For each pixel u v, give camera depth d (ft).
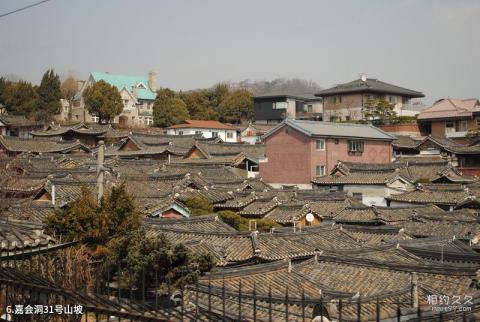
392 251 99.04
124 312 30.12
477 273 70.49
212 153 263.08
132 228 80.79
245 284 72.54
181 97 435.12
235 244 102.63
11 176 128.47
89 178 166.50
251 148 278.67
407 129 325.21
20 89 369.30
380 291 75.15
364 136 246.68
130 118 412.16
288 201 170.71
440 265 79.51
